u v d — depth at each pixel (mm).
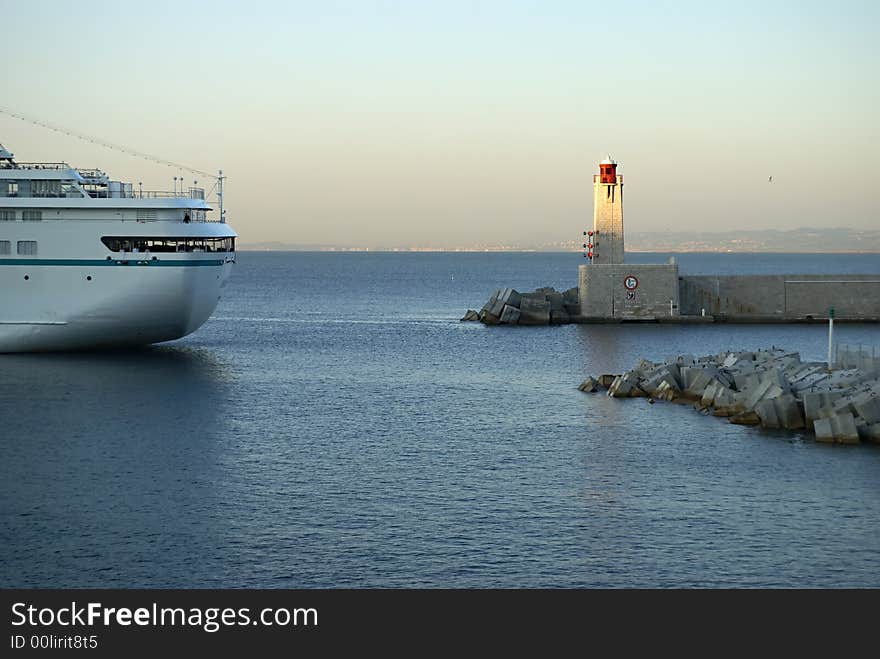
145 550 35750
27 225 77062
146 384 71312
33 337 79562
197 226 78875
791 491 42719
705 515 39562
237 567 34375
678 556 35375
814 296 113562
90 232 77062
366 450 50531
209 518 39062
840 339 98125
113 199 76750
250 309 155750
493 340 103250
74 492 42531
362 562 34844
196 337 107188
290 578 33656
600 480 44656
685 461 47875
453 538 37031
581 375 77938
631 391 66750
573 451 50250
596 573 34031
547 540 36844
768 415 55062
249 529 37844
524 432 54938
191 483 44000
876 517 39250
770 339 98812
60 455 49156
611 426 56312
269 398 66500
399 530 37812
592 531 37750
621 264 114625
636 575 33906
